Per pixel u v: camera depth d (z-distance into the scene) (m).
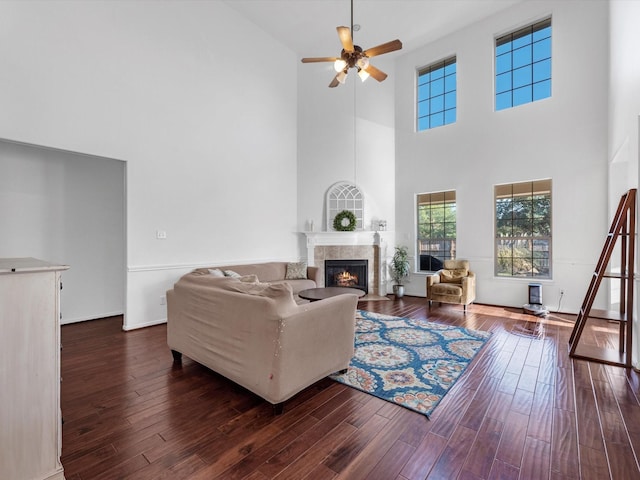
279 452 1.69
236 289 2.38
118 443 1.77
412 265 6.46
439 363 2.89
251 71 5.54
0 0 3.06
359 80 6.64
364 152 6.62
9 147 3.83
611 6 4.08
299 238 6.51
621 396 2.28
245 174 5.45
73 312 4.38
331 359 2.45
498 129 5.40
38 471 1.33
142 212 4.12
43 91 3.32
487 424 1.94
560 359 2.98
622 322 3.04
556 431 1.87
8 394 1.25
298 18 5.44
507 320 4.42
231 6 5.16
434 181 6.16
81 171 4.43
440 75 6.24
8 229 3.83
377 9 5.23
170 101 4.41
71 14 3.51
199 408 2.15
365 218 6.54
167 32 4.39
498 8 5.30
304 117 6.51
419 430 1.89
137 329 4.05
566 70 4.77
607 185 4.45
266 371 2.04
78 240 4.41
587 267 4.61
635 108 2.95
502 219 5.47
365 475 1.52
